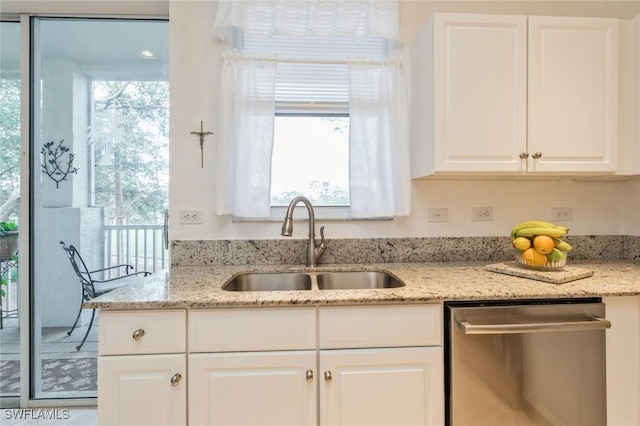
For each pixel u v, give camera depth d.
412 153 1.79
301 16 1.68
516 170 1.53
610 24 1.56
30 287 1.84
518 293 1.16
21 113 1.82
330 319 1.12
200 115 1.75
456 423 1.12
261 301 1.09
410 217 1.83
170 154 1.74
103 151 1.93
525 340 1.14
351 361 1.12
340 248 1.79
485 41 1.52
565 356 1.16
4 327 1.91
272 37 1.76
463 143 1.51
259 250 1.77
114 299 1.09
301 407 1.11
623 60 1.58
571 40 1.54
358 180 1.72
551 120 1.54
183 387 1.08
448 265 1.71
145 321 1.08
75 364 1.91
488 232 1.86
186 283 1.32
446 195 1.85
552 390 1.15
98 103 1.92
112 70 1.92
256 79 1.69
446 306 1.15
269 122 1.69
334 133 1.87
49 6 1.79
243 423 1.09
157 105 1.95
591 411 1.17
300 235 1.81
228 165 1.69
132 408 1.07
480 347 1.13
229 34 1.76
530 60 1.53
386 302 1.12
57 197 1.89
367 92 1.73
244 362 1.10
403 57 1.82
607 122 1.56
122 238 1.95
